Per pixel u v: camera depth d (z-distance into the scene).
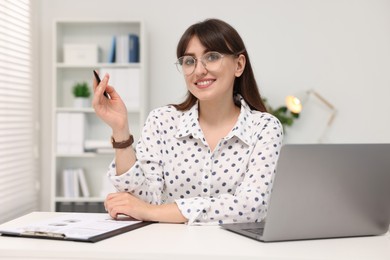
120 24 4.38
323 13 4.38
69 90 4.43
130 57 4.21
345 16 4.37
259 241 1.24
